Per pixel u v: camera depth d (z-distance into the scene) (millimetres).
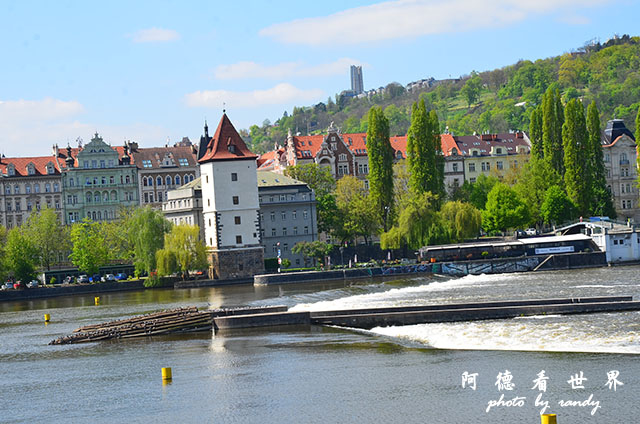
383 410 74125
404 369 87938
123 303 166375
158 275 195500
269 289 177125
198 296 171000
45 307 171250
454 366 88125
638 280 155500
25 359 105312
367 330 113688
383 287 167750
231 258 198750
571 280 162250
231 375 89312
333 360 94125
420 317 116688
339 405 76188
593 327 104188
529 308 116188
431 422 70625
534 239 196625
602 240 194000
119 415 76688
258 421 72875
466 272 191250
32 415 78438
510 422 70062
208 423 73062
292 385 83875
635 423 68562
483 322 113500
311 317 119938
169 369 88750
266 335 112688
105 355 104438
